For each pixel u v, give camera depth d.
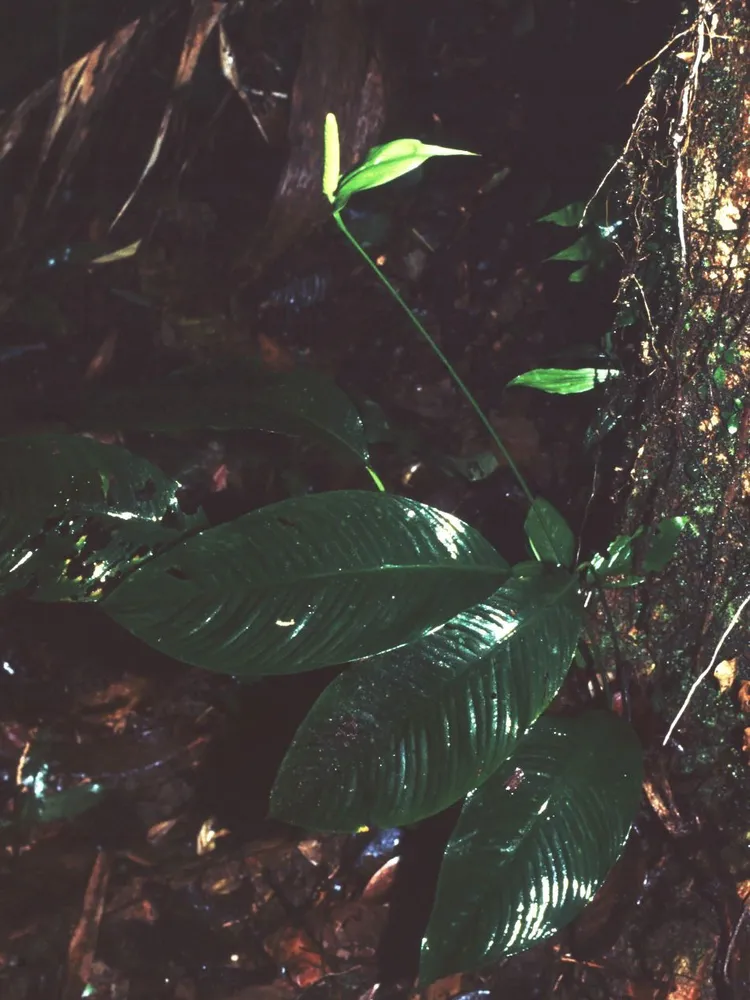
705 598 0.79
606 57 1.01
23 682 0.91
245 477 0.97
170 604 0.65
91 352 1.04
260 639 0.65
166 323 1.06
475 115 1.11
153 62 1.13
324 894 0.82
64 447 0.74
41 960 0.78
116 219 1.09
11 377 1.02
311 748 0.66
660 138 0.74
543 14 1.09
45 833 0.85
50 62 1.09
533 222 1.05
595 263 0.89
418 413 1.00
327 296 1.07
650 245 0.75
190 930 0.80
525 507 0.94
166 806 0.86
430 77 1.12
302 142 1.02
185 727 0.90
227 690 0.91
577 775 0.69
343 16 0.99
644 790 0.79
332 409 0.81
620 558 0.77
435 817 0.83
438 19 1.12
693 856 0.79
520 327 1.02
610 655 0.82
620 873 0.80
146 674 0.91
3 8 1.06
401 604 0.68
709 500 0.77
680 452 0.77
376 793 0.65
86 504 0.73
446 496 0.95
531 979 0.77
